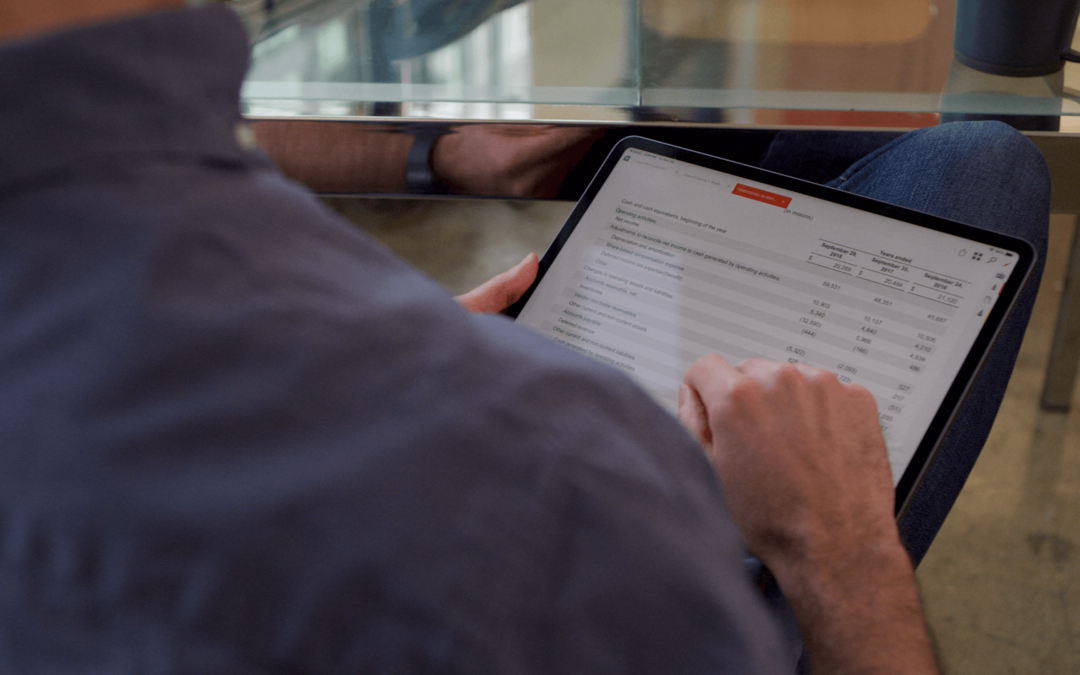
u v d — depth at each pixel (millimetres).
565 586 233
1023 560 1118
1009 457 1220
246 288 213
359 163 707
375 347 223
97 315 196
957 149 688
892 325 553
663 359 571
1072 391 1236
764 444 452
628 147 637
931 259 564
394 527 211
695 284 588
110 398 195
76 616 203
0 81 190
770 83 707
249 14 781
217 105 230
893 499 478
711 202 609
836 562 446
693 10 782
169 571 198
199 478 199
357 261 244
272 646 205
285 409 208
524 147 701
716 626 254
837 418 477
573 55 742
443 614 213
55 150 197
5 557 201
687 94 702
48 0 204
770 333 565
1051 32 662
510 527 224
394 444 216
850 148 743
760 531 457
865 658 435
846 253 577
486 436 226
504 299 603
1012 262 550
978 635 1056
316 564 205
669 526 251
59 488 195
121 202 202
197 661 200
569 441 239
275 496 203
